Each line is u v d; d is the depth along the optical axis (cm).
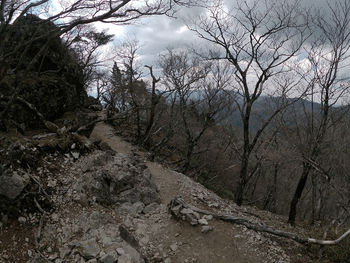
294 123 1166
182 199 964
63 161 889
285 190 2291
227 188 2306
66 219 691
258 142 1681
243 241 809
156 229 810
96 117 1420
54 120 1317
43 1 576
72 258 605
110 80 2491
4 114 599
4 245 567
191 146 1783
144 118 2511
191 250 753
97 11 591
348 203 1014
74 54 2325
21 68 1241
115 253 632
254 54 1188
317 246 849
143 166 1159
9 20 541
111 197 859
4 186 634
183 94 1755
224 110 1962
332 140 1091
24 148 805
